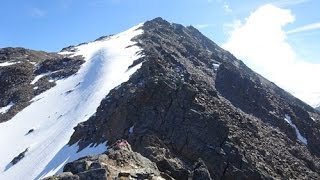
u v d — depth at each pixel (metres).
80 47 160.38
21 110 99.25
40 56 145.75
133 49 123.06
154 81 67.00
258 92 98.06
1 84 117.50
